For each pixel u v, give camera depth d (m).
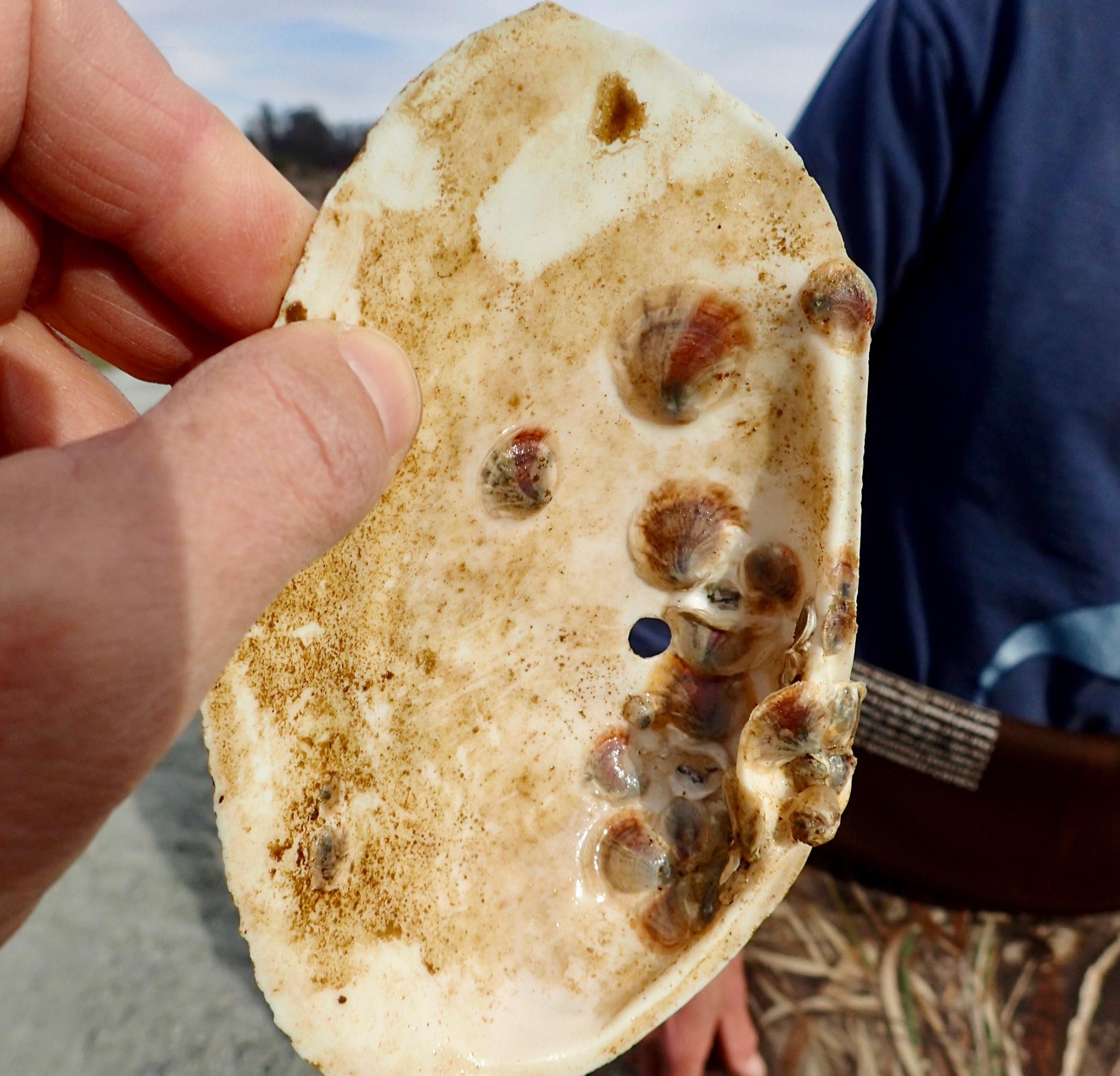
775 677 0.12
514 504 0.13
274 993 0.13
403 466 0.13
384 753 0.13
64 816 0.11
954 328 0.20
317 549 0.12
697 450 0.12
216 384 0.11
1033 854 0.21
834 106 0.20
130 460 0.11
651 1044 0.20
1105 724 0.21
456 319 0.13
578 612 0.13
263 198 0.16
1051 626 0.21
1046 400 0.19
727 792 0.12
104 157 0.16
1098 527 0.20
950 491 0.21
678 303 0.12
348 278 0.13
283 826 0.13
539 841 0.13
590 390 0.13
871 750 0.21
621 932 0.13
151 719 0.11
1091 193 0.18
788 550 0.12
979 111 0.19
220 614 0.11
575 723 0.13
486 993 0.13
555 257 0.12
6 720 0.11
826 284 0.11
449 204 0.12
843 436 0.12
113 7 0.15
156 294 0.17
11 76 0.15
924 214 0.20
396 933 0.13
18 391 0.17
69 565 0.11
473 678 0.13
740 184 0.12
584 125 0.12
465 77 0.12
